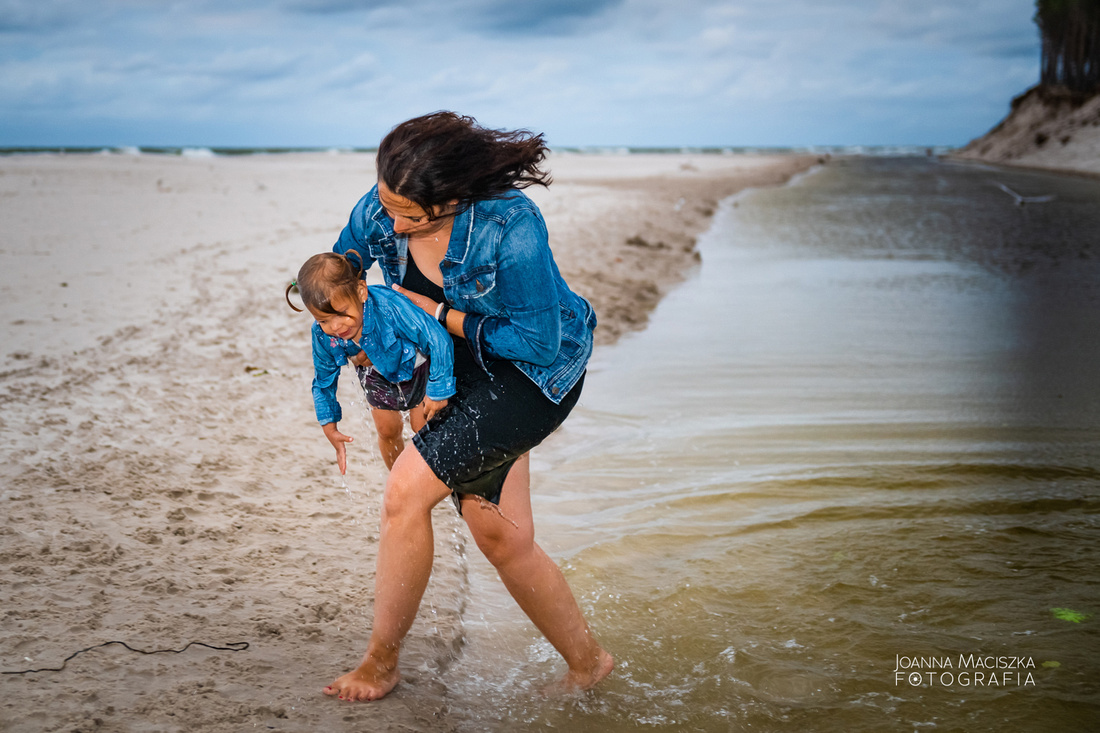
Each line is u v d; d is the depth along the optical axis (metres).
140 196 18.34
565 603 2.70
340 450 2.86
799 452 4.94
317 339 2.69
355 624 3.01
